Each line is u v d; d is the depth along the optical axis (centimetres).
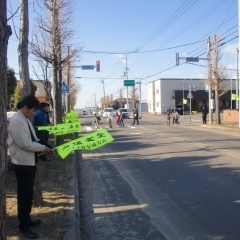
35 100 436
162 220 544
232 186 735
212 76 2681
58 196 639
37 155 475
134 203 640
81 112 10194
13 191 661
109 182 816
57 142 1243
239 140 1581
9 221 497
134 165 1027
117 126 2938
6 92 289
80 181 834
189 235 480
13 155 436
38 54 1352
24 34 569
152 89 7125
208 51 2639
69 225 485
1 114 280
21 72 570
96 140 447
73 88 4875
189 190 715
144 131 2302
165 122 3562
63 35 1400
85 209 614
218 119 2677
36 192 573
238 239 461
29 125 452
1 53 281
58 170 884
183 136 1848
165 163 1038
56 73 1395
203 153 1199
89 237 486
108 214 583
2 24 282
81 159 1167
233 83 6638
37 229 471
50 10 1341
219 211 576
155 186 760
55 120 1409
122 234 493
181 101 6606
